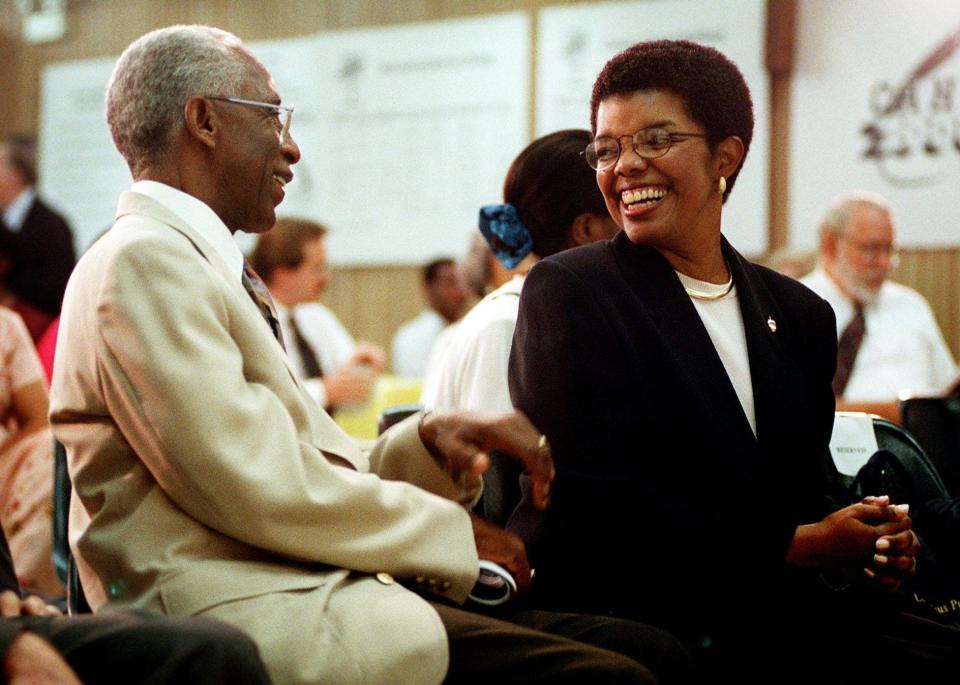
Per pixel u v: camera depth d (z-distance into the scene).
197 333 2.03
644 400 2.30
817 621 2.46
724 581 2.26
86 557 2.07
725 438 2.31
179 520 2.04
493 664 2.00
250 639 1.77
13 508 3.91
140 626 1.74
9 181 7.04
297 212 8.24
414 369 7.40
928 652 2.50
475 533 2.23
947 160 6.66
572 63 7.50
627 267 2.42
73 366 2.14
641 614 2.32
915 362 5.43
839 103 6.88
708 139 2.38
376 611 1.99
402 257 7.95
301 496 2.01
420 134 7.93
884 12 6.79
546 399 2.32
